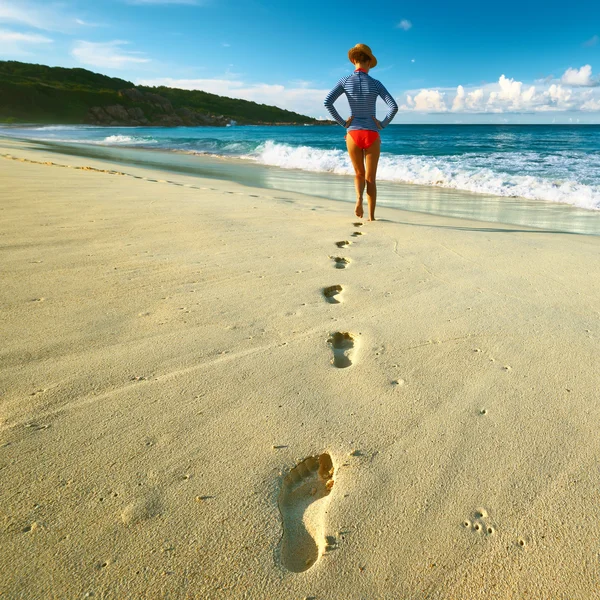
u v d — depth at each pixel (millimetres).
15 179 5824
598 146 17953
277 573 969
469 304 2332
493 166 10000
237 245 3268
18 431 1329
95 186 5676
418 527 1080
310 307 2250
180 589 925
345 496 1164
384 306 2291
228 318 2100
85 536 1025
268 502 1141
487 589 945
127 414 1424
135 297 2279
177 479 1192
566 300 2402
